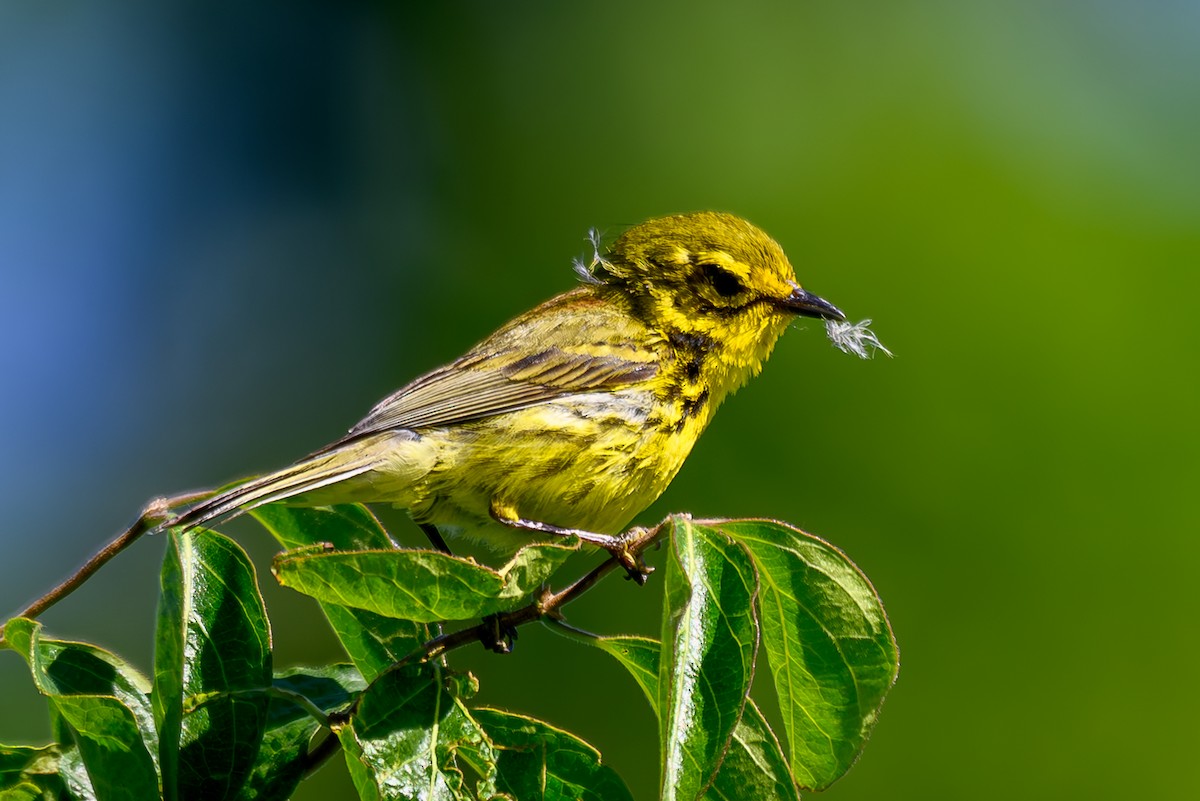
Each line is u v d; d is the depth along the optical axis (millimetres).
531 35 17922
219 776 6223
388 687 6199
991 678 13266
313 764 6531
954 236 15078
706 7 17719
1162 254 14703
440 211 17172
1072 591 13430
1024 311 14516
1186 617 13328
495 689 13492
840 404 14148
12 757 6391
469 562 5715
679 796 5527
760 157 16656
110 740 5883
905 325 14555
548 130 17438
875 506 13852
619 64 17766
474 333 16656
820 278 15344
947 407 14047
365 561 5727
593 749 6559
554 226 16984
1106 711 13086
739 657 5727
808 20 17422
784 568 6160
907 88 16594
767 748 6234
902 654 13375
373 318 16828
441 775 6078
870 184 15781
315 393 16609
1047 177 15500
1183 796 12922
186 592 6223
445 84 17688
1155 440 13781
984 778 13023
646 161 17203
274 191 17375
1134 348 14172
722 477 13977
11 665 13305
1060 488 13742
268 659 6461
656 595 13594
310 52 17734
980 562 13547
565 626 6715
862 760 13047
